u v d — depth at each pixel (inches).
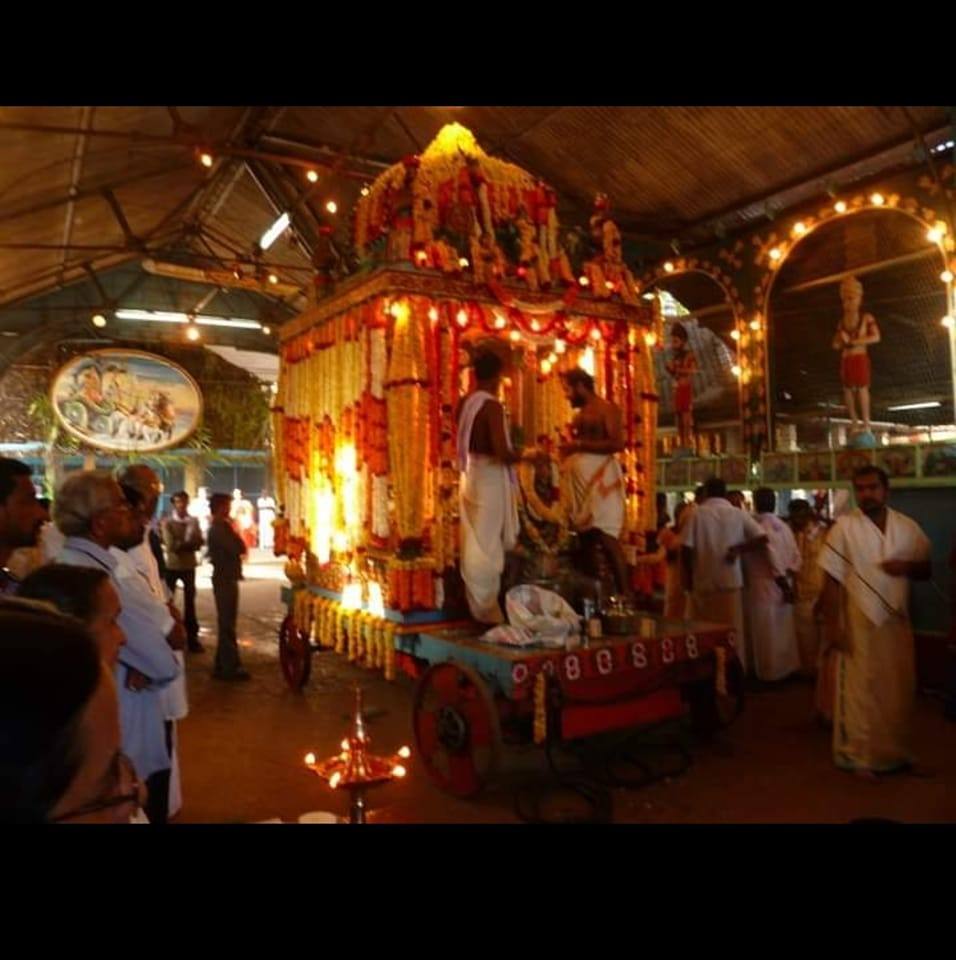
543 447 270.8
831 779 200.8
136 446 775.7
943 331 376.2
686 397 440.8
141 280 766.5
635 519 278.5
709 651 218.5
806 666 317.4
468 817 178.4
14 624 47.0
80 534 131.8
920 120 322.7
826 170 364.2
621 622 216.7
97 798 49.4
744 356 411.8
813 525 336.8
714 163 383.6
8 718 43.7
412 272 237.0
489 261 250.1
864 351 360.2
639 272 460.4
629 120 375.6
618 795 190.5
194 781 204.2
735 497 327.6
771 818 175.6
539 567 242.4
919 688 289.1
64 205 488.4
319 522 286.0
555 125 395.5
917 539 205.0
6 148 359.9
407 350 233.9
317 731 247.9
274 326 784.9
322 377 283.4
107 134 358.9
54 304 737.0
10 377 742.5
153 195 550.3
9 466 113.3
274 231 546.6
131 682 132.7
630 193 422.3
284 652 309.1
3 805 43.9
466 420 227.6
